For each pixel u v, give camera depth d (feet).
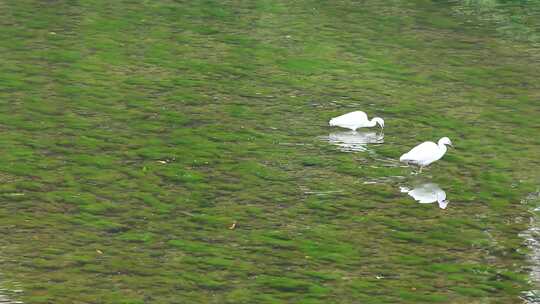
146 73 109.40
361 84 109.40
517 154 90.58
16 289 61.62
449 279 66.23
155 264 66.23
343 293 63.52
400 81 111.04
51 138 88.84
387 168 86.22
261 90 105.70
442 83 110.93
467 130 96.43
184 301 61.26
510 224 75.56
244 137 91.81
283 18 137.18
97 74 108.17
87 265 65.51
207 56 117.08
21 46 117.08
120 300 60.90
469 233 73.77
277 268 66.69
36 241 68.69
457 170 86.48
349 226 74.13
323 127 95.71
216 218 74.28
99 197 76.84
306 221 74.59
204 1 145.69
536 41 129.80
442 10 145.59
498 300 63.31
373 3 148.77
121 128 92.32
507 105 104.27
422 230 74.02
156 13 136.98
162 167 83.56
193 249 68.90
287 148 89.71
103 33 124.88
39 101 98.37
